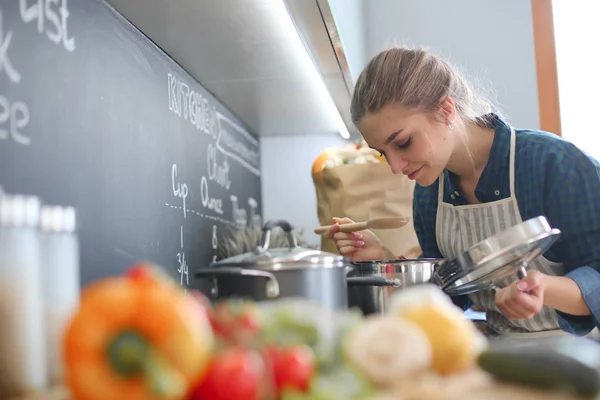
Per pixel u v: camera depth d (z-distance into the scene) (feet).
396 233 6.28
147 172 4.28
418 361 1.96
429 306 2.15
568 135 9.13
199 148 5.65
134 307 1.53
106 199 3.55
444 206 4.94
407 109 4.12
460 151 4.56
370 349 1.96
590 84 9.05
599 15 9.04
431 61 4.33
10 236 1.94
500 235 3.51
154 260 4.33
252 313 1.98
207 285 5.55
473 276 3.65
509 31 9.07
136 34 4.25
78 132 3.23
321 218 6.74
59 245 2.18
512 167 4.48
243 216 7.27
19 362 1.92
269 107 6.81
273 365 1.78
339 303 3.08
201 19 4.14
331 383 1.88
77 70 3.25
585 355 1.94
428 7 9.22
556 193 4.19
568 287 3.84
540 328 4.57
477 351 2.20
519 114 9.02
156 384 1.46
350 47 6.28
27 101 2.74
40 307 2.02
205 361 1.63
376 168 6.38
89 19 3.45
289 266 2.92
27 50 2.76
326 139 8.23
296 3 3.76
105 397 1.51
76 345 1.52
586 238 4.10
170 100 4.89
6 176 2.56
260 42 4.67
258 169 8.19
